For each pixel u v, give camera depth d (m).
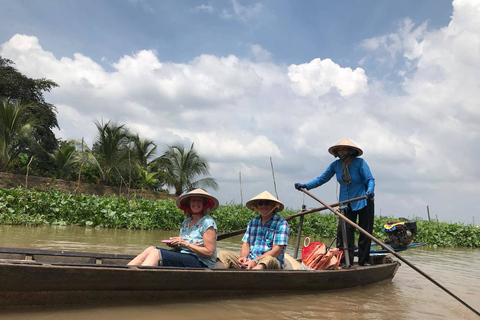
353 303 4.00
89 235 9.06
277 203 4.52
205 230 3.95
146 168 26.00
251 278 3.82
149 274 3.26
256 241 4.61
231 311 3.33
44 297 2.90
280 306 3.64
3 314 2.71
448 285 5.44
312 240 13.27
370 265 5.73
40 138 23.84
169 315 3.07
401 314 3.68
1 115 18.94
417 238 14.12
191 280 3.49
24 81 25.39
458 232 15.28
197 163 25.39
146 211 13.33
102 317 2.88
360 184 5.64
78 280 2.97
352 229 5.79
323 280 4.40
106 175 22.16
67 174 21.50
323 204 5.29
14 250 3.79
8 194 12.18
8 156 19.17
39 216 11.45
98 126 21.95
